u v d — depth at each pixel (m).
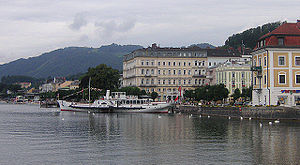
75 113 152.38
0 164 44.81
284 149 53.09
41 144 58.78
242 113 106.56
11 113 158.62
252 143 58.66
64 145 57.62
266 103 108.69
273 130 74.38
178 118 116.19
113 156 48.84
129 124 93.19
